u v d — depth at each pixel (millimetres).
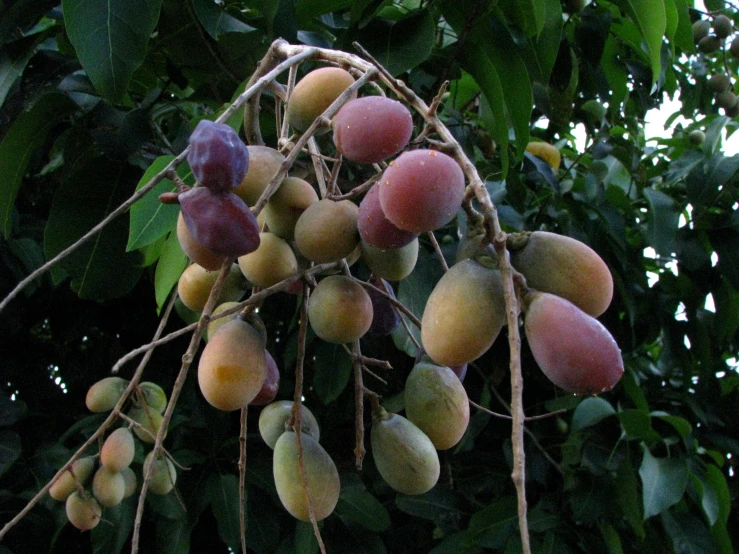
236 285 977
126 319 2182
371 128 771
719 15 2574
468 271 726
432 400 927
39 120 1448
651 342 2279
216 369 848
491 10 1521
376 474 1979
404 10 1786
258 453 1907
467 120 2125
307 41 1562
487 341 712
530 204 2086
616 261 2094
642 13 1649
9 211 1484
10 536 1771
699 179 2162
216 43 1534
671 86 2213
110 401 1556
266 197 775
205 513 2047
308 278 924
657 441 1967
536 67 1715
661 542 2002
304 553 1731
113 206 1473
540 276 735
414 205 713
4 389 2172
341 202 884
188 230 790
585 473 1895
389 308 1028
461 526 1931
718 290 2244
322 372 1744
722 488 1958
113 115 1488
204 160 729
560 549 1826
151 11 1177
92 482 1509
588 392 662
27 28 1610
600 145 2123
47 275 2031
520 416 565
